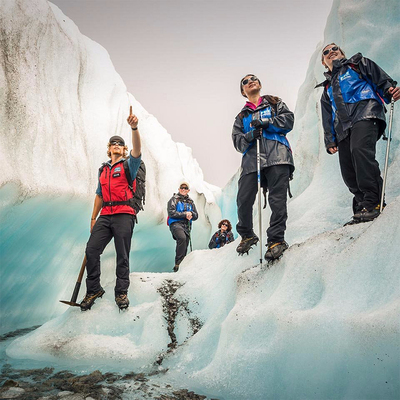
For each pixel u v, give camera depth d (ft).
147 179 18.61
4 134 11.19
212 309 8.92
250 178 8.76
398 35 11.36
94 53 17.40
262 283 7.72
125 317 8.96
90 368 7.24
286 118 8.44
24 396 5.63
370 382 4.97
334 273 6.45
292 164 8.36
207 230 25.64
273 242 8.11
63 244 13.42
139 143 9.07
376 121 7.70
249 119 8.89
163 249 21.68
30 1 13.70
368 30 12.31
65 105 13.92
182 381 6.65
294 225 9.70
